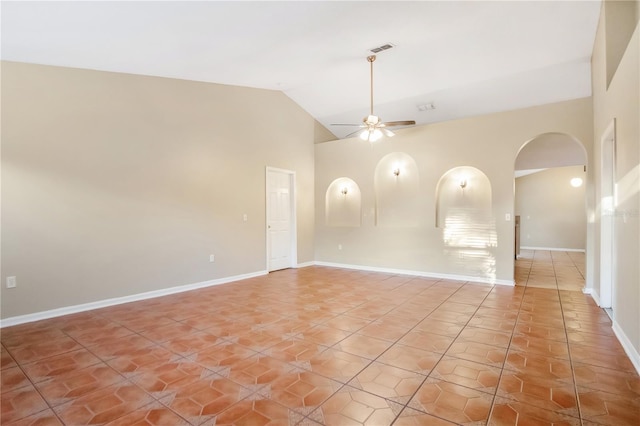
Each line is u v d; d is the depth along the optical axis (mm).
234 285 5340
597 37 3992
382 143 6457
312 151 7414
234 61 4277
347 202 7117
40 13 2492
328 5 2992
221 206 5527
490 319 3598
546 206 10359
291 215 6992
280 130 6621
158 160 4707
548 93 5410
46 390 2225
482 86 5449
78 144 3955
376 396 2115
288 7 2902
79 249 3967
